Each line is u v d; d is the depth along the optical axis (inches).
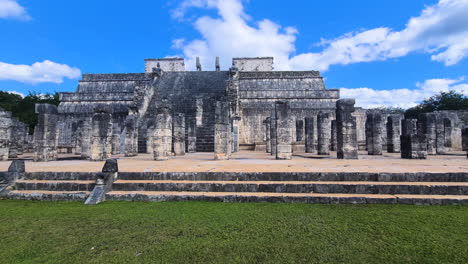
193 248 154.3
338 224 191.9
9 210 242.5
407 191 262.8
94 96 1277.1
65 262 140.5
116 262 139.3
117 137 837.2
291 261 137.9
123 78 1443.2
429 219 201.5
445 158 543.8
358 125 1159.6
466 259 139.1
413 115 1785.2
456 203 242.8
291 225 190.5
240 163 423.5
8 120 611.2
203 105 1031.0
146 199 269.7
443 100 1674.5
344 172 294.2
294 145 891.4
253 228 185.3
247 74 1418.6
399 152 764.6
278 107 515.2
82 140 597.3
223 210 229.6
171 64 1668.3
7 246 162.6
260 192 276.1
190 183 287.9
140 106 984.3
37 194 286.0
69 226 196.4
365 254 145.4
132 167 367.9
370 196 253.6
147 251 151.3
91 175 323.6
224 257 142.9
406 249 150.9
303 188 273.3
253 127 1147.9
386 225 189.0
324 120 676.7
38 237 176.2
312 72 1403.8
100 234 179.0
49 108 545.6
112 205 253.0
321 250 150.2
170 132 583.2
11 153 681.6
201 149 855.7
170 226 191.8
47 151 536.7
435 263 135.7
